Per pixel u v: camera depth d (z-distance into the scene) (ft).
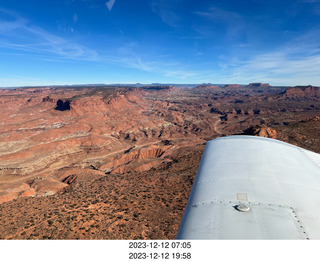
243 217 14.93
